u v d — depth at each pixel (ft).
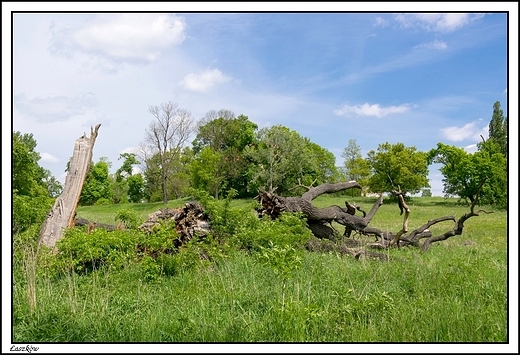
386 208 126.82
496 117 134.21
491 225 74.33
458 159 146.61
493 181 121.39
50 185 147.33
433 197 181.57
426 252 45.27
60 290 26.94
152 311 23.21
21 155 98.17
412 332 20.59
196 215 38.29
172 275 31.35
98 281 27.78
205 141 237.25
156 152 206.08
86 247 30.19
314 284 27.81
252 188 193.67
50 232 36.14
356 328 21.15
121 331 20.92
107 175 237.25
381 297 23.62
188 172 212.43
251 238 36.94
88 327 21.16
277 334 20.65
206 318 22.12
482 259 36.11
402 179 173.58
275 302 23.29
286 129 191.11
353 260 37.24
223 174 197.16
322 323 21.39
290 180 185.78
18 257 30.89
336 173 213.25
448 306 23.21
